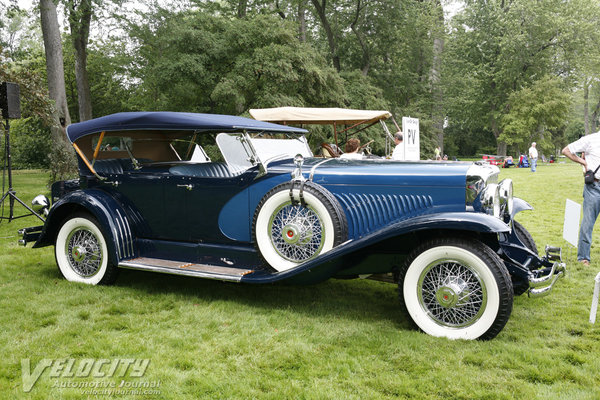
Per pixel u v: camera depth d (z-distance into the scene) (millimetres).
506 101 34344
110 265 4422
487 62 35031
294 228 3619
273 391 2492
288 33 17547
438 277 3236
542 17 31516
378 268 3746
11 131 26094
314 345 3115
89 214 4559
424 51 27891
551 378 2613
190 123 4059
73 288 4387
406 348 3027
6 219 8664
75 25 17469
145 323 3525
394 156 7695
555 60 34625
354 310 3879
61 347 3062
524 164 26938
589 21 32594
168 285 4598
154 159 5223
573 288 4434
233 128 3965
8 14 15711
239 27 17672
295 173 3627
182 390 2504
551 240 6488
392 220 3646
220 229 4156
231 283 4711
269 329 3414
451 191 3455
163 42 18844
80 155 4711
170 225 4387
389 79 27203
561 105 31688
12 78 10555
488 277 3016
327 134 18156
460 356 2896
